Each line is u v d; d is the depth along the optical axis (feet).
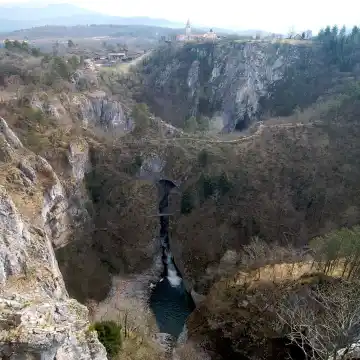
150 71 574.56
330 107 360.69
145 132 352.28
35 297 107.24
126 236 281.13
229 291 207.31
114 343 152.56
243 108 552.00
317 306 161.48
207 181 288.92
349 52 532.73
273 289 189.67
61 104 321.11
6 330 81.41
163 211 315.17
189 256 267.18
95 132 338.75
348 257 175.22
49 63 385.50
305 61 552.00
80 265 237.04
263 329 177.06
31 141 256.32
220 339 189.16
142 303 234.79
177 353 188.14
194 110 539.70
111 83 453.17
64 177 254.68
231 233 265.34
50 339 82.28
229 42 587.27
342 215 255.09
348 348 94.22
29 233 140.56
